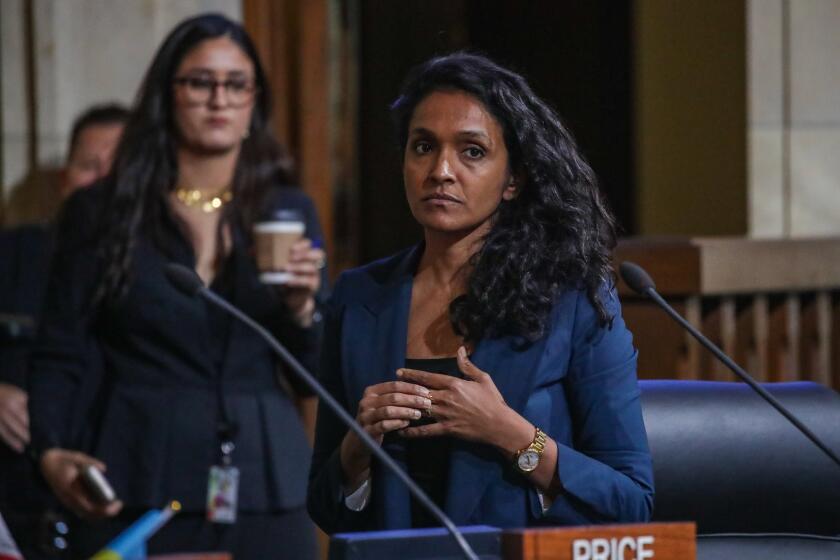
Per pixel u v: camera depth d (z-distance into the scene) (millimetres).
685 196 22844
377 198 25328
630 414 8773
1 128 17906
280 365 12711
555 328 8750
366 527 8914
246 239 12516
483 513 8523
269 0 20094
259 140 13133
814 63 22000
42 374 12312
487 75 8789
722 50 22203
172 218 12500
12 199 17859
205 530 11883
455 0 26516
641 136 23516
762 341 15242
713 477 9758
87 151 16359
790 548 9672
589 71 24812
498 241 8820
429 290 8992
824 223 22078
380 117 25453
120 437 11938
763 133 21891
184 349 12117
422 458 8703
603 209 9133
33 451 12109
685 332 14398
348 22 25141
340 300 9289
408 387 8383
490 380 8477
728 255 14547
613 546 7020
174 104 12797
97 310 12289
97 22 18188
